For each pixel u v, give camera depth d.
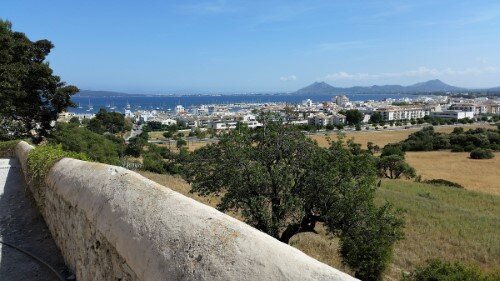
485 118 150.00
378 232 12.12
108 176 4.93
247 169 12.37
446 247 15.85
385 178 42.69
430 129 92.50
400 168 43.06
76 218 5.49
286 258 2.17
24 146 14.75
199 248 2.62
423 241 16.50
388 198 25.95
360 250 12.09
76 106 29.20
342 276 1.95
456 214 21.91
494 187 40.28
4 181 12.30
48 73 26.45
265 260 2.22
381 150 66.44
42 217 8.52
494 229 18.89
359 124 125.50
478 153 61.69
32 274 6.06
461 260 14.31
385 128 121.44
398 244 15.94
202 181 13.70
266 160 12.95
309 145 13.04
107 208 4.23
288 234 12.75
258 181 12.13
